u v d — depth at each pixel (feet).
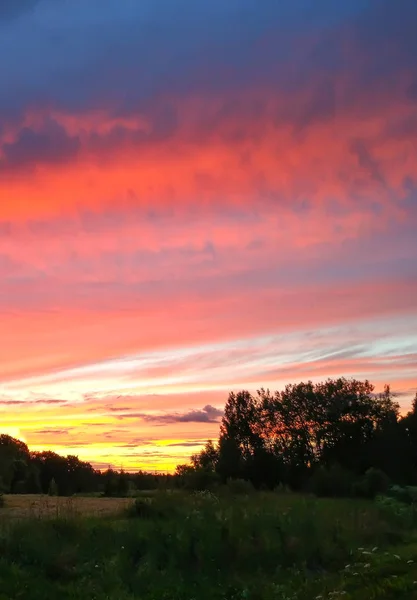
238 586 41.09
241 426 183.52
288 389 184.96
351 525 53.16
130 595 38.96
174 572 42.39
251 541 46.34
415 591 33.37
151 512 54.03
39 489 214.69
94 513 57.47
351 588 37.58
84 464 233.35
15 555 42.88
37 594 37.99
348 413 179.42
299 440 179.83
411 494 92.32
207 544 44.83
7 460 201.77
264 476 174.50
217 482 82.69
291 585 40.63
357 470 169.17
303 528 48.85
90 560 43.16
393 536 53.11
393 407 180.65
